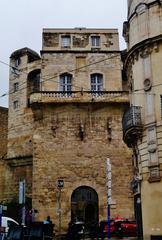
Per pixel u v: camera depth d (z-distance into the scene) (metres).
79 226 33.78
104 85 46.25
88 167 42.88
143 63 28.08
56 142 43.47
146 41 27.62
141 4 28.92
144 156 26.83
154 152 26.05
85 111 44.34
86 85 46.16
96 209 42.00
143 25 28.55
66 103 44.09
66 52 47.00
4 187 51.91
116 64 46.97
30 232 25.67
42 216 41.25
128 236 35.59
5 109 61.41
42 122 44.03
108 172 23.53
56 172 42.62
